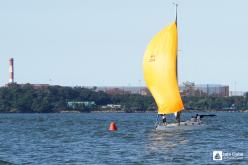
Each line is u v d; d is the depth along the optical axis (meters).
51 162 164.00
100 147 197.50
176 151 184.62
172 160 164.75
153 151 184.88
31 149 194.25
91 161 164.88
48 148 196.62
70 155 177.25
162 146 198.75
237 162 159.75
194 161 162.38
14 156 176.75
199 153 178.88
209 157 169.62
